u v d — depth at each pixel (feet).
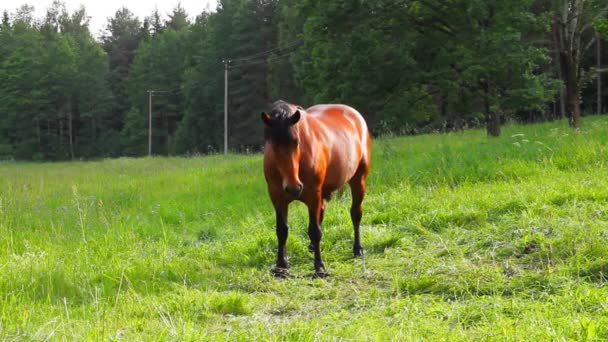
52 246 24.40
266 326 14.07
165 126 227.20
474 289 16.21
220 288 18.67
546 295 14.88
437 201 27.12
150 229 28.89
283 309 15.96
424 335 13.00
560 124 64.75
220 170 54.85
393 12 61.93
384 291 16.94
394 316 14.34
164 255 22.65
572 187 25.53
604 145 35.88
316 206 19.85
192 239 26.76
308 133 19.36
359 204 22.45
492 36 55.72
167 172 61.11
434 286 16.63
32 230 28.86
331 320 14.43
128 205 37.27
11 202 34.37
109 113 252.83
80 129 247.70
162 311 15.60
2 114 232.94
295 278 19.25
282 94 157.89
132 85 238.68
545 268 16.92
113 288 18.35
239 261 21.98
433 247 20.89
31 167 125.08
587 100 121.60
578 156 33.60
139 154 223.71
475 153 38.68
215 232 27.78
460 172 33.76
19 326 13.73
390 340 12.79
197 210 34.30
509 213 23.22
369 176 36.04
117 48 289.12
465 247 20.04
